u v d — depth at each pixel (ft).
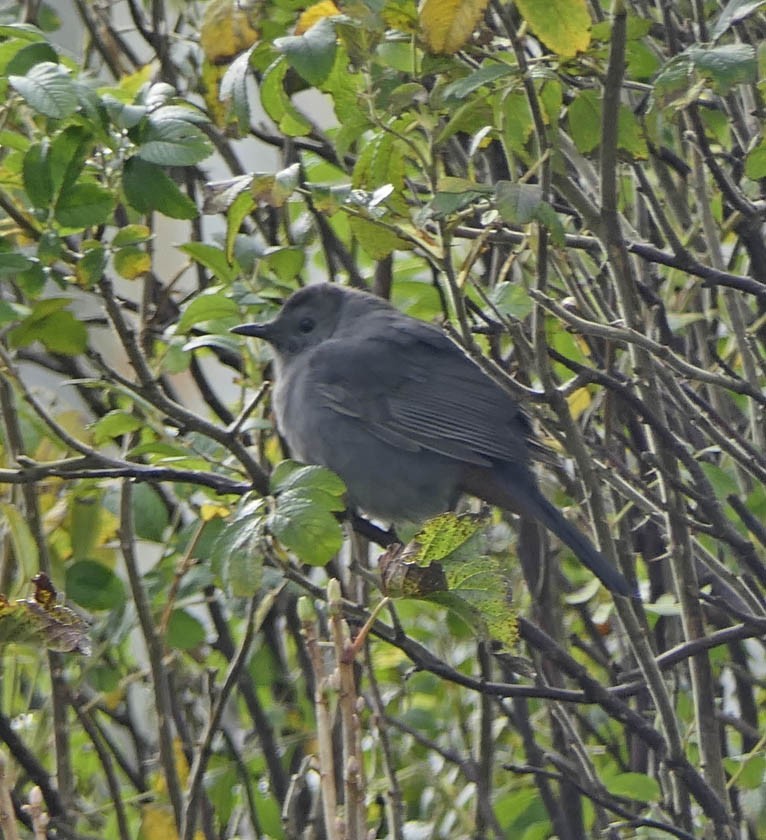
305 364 35.70
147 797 31.86
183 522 35.70
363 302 36.42
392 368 35.04
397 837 26.35
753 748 32.65
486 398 34.58
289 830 29.14
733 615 27.71
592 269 33.35
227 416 33.35
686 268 27.76
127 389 26.91
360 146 33.47
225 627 33.99
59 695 28.84
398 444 34.99
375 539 31.91
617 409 32.89
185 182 35.09
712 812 26.76
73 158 25.61
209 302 29.73
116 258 26.71
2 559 31.71
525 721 30.89
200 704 36.55
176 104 28.53
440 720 37.50
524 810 31.65
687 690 34.24
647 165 36.35
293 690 35.96
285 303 35.99
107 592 29.86
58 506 31.04
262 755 34.19
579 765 30.45
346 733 17.10
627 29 25.64
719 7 32.81
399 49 27.73
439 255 27.04
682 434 32.96
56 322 26.68
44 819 16.47
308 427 35.60
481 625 19.43
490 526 36.19
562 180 27.68
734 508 30.35
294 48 24.99
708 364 33.58
